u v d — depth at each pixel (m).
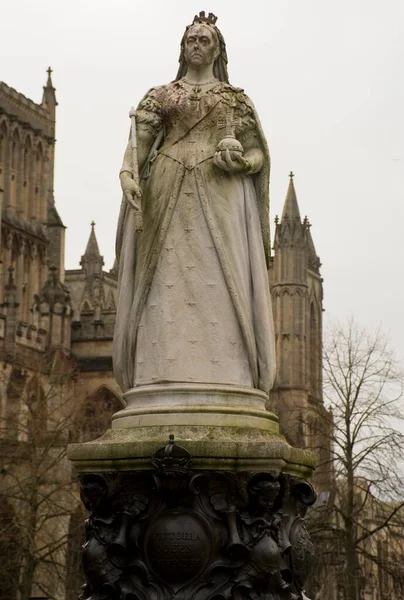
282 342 146.12
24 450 78.69
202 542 10.73
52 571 74.12
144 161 11.86
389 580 65.50
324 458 69.81
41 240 143.12
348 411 63.12
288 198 151.25
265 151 11.95
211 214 11.53
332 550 61.28
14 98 141.62
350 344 83.44
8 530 70.31
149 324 11.51
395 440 62.38
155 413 11.14
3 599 70.88
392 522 64.94
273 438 11.09
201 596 10.73
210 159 11.70
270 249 11.94
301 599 11.20
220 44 12.23
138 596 10.81
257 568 10.74
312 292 153.12
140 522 10.87
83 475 11.04
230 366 11.39
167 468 10.61
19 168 141.50
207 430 10.98
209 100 11.89
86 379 126.69
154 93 12.05
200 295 11.45
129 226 11.76
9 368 115.25
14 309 117.62
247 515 10.85
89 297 172.38
